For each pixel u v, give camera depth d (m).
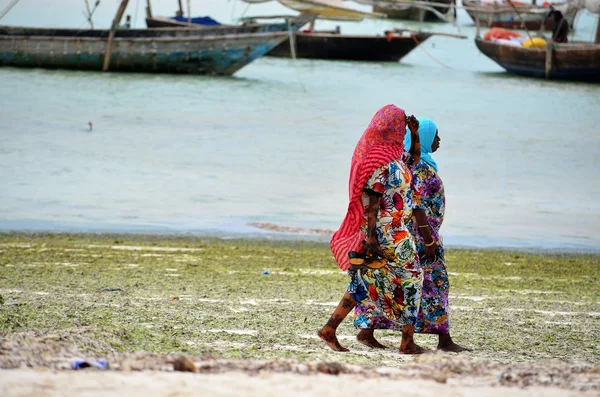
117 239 46.97
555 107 128.00
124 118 103.12
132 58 144.62
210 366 16.89
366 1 189.62
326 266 41.06
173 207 58.06
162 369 16.31
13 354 17.33
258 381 15.37
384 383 15.73
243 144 88.12
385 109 22.06
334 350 23.08
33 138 85.88
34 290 31.16
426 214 23.97
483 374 17.55
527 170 79.44
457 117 115.12
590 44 166.25
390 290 22.92
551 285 37.94
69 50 143.12
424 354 21.23
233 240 48.12
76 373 15.30
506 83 156.62
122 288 32.56
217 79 145.62
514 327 27.88
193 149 84.06
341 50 180.88
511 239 51.44
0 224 50.22
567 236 52.97
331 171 75.88
